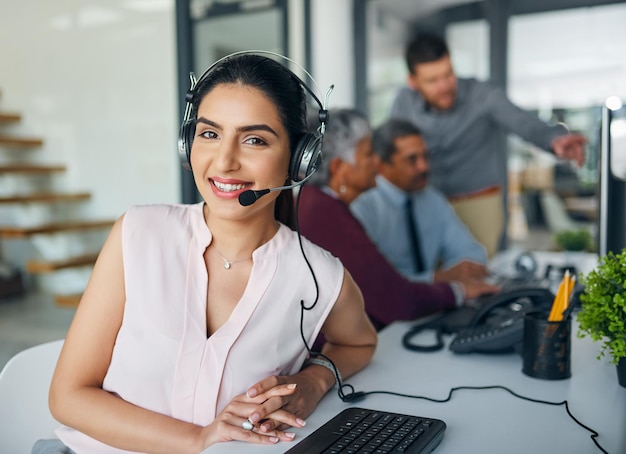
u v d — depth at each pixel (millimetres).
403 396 1001
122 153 4539
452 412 933
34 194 5008
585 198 4902
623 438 835
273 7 4074
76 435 936
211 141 888
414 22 4512
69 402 901
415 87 3436
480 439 835
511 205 5008
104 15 4449
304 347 1001
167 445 855
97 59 4543
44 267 4164
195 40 3502
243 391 921
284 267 966
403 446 766
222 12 3699
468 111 3482
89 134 4680
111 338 936
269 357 945
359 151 1847
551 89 4496
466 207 3312
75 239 4832
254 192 869
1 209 5180
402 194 2334
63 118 4781
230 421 844
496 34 4273
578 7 4301
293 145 926
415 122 3619
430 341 1344
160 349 905
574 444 819
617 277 961
